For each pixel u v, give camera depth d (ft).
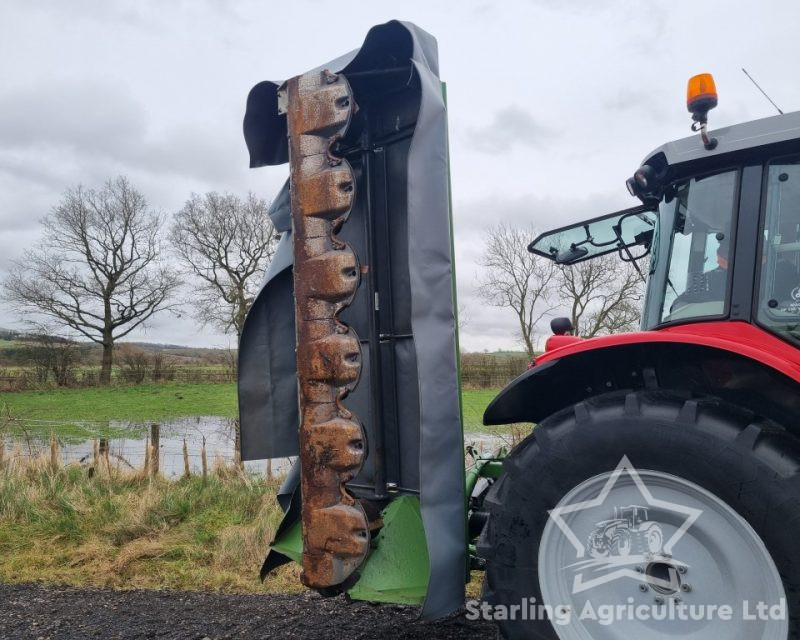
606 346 7.52
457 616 11.15
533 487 7.55
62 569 14.38
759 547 6.50
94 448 25.90
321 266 8.18
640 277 12.76
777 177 7.70
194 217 102.99
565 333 11.94
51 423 52.08
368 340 9.73
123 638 10.38
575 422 7.43
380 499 9.35
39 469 23.44
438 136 8.09
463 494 8.05
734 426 6.67
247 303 102.63
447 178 8.16
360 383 9.88
